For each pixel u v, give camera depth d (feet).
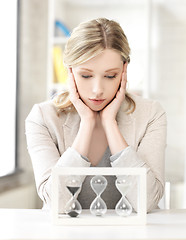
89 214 5.43
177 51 14.57
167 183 7.63
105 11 14.74
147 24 13.71
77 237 4.49
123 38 5.97
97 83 5.87
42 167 6.10
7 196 11.05
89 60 5.75
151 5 13.93
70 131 6.58
